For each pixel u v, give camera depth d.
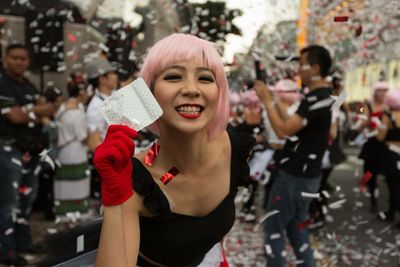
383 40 4.50
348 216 4.88
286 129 2.74
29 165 3.57
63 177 4.40
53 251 1.48
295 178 2.76
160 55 1.24
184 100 1.23
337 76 4.34
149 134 2.76
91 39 5.84
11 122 3.26
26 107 3.32
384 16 4.21
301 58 2.83
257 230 4.32
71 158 4.37
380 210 5.18
